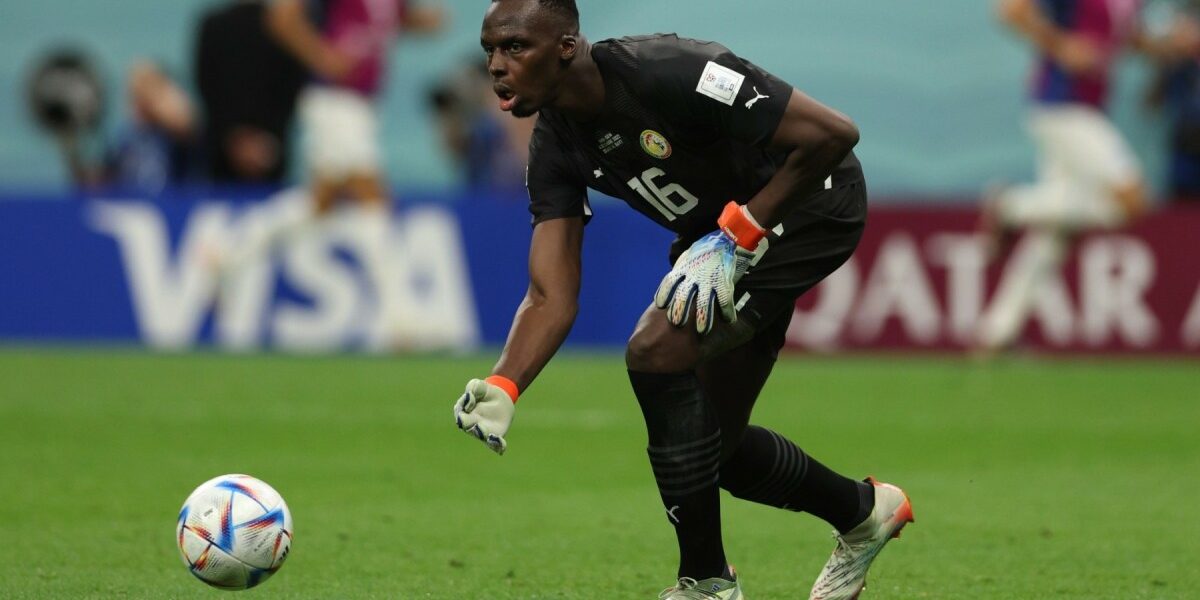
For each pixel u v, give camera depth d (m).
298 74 53.50
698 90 13.59
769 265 14.59
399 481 24.78
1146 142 62.00
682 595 14.55
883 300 49.06
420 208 50.00
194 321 50.62
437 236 49.97
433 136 66.50
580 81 13.88
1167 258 47.81
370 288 49.56
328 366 45.09
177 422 32.16
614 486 24.48
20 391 37.94
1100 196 44.62
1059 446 29.50
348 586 16.75
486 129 56.53
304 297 50.00
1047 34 43.75
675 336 13.89
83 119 64.75
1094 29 43.78
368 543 19.38
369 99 47.44
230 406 35.12
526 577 17.36
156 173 55.19
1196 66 55.59
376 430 31.19
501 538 19.84
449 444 29.28
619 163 14.52
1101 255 48.12
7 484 23.97
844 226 14.93
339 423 32.22
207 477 24.92
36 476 24.83
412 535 20.00
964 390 39.78
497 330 50.00
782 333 15.36
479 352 49.91
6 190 60.03
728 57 13.66
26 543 19.08
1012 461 27.50
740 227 13.79
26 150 65.38
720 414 15.16
